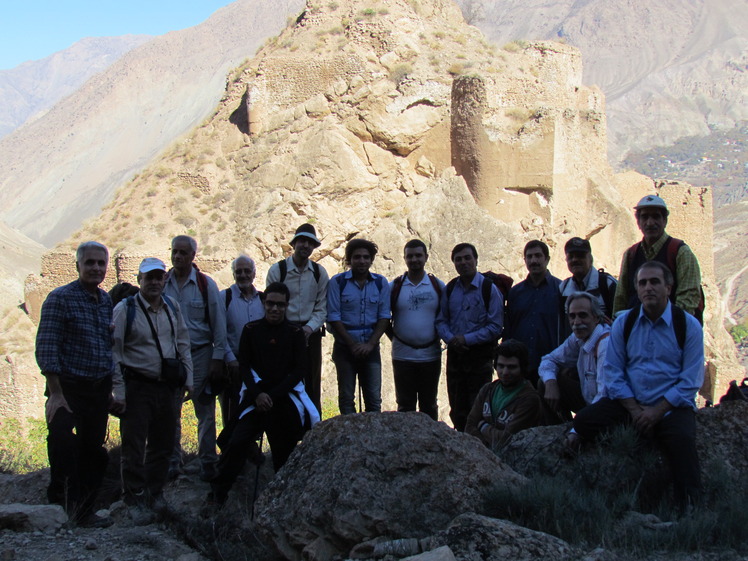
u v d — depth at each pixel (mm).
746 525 6969
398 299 11781
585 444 8406
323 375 27812
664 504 7773
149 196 32969
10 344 30250
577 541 6805
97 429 8766
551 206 31062
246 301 11297
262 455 10547
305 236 11289
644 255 9430
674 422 7957
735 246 162875
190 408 20531
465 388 11539
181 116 186625
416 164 33094
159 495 9297
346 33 34375
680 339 8102
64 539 8023
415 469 7359
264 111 34062
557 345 10844
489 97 31609
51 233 145375
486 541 6504
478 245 30188
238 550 7789
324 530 7105
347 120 32844
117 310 9148
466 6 46938
